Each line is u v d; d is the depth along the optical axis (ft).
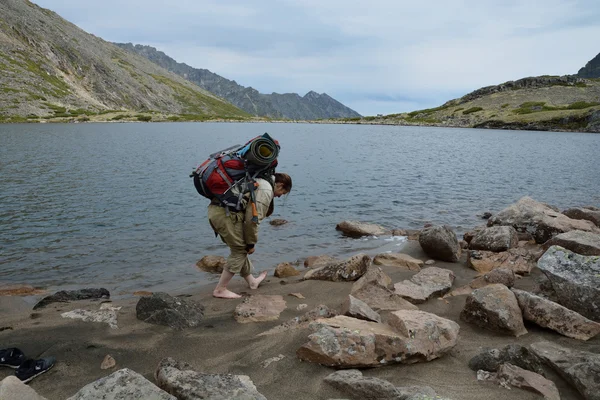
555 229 36.83
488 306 18.95
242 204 21.21
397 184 72.90
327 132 279.08
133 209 50.11
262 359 15.69
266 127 363.76
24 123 359.46
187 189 63.72
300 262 33.55
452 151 142.92
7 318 20.08
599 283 19.57
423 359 15.48
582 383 13.17
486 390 13.51
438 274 26.40
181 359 15.88
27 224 42.55
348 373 13.94
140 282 28.02
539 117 335.88
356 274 26.30
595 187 74.74
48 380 14.23
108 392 11.74
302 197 60.23
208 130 288.71
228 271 23.22
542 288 22.53
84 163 93.30
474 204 58.75
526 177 84.94
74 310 20.71
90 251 34.65
